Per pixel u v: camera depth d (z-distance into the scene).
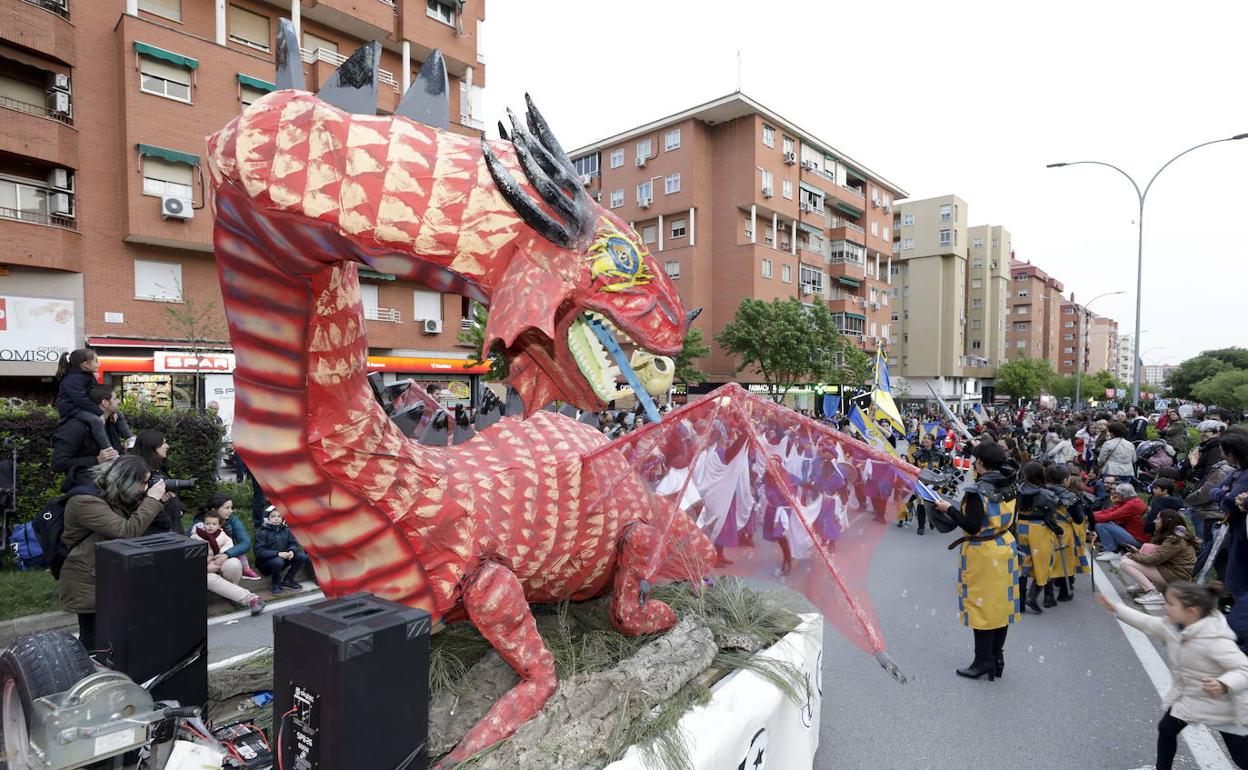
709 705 2.19
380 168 1.60
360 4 16.23
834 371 25.41
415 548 2.04
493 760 1.83
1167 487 6.36
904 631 5.02
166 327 13.93
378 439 1.96
